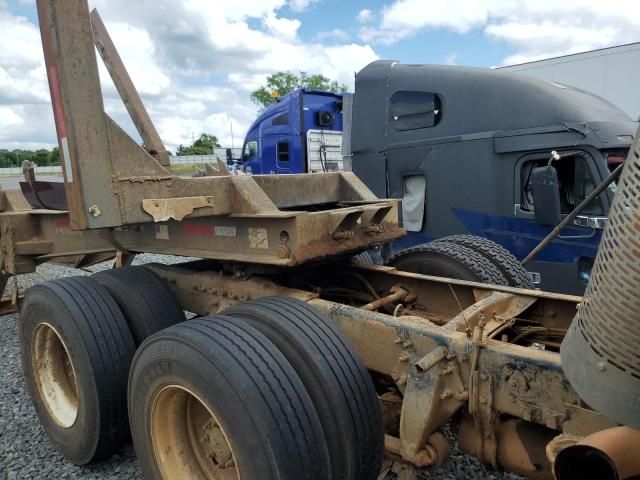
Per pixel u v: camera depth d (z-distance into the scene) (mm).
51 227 4578
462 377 2180
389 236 3320
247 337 2201
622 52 7754
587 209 5113
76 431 3068
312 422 2102
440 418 2252
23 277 8242
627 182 1185
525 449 2150
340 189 4008
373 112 6691
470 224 5938
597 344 1285
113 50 3980
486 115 5715
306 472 2039
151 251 3613
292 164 11562
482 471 2951
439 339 2244
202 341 2148
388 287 3533
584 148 5078
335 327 2438
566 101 5250
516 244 5621
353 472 2205
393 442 2438
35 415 3881
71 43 2443
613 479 1555
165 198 2748
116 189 2592
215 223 3131
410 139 6363
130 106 3900
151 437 2432
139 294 3219
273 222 2791
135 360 2459
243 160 13469
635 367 1217
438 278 3271
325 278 3695
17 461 3279
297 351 2270
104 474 3105
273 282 3186
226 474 2391
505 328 2656
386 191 6672
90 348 2877
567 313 2850
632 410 1246
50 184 4387
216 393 2061
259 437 1971
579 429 1855
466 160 5887
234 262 3234
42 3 2436
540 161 5418
